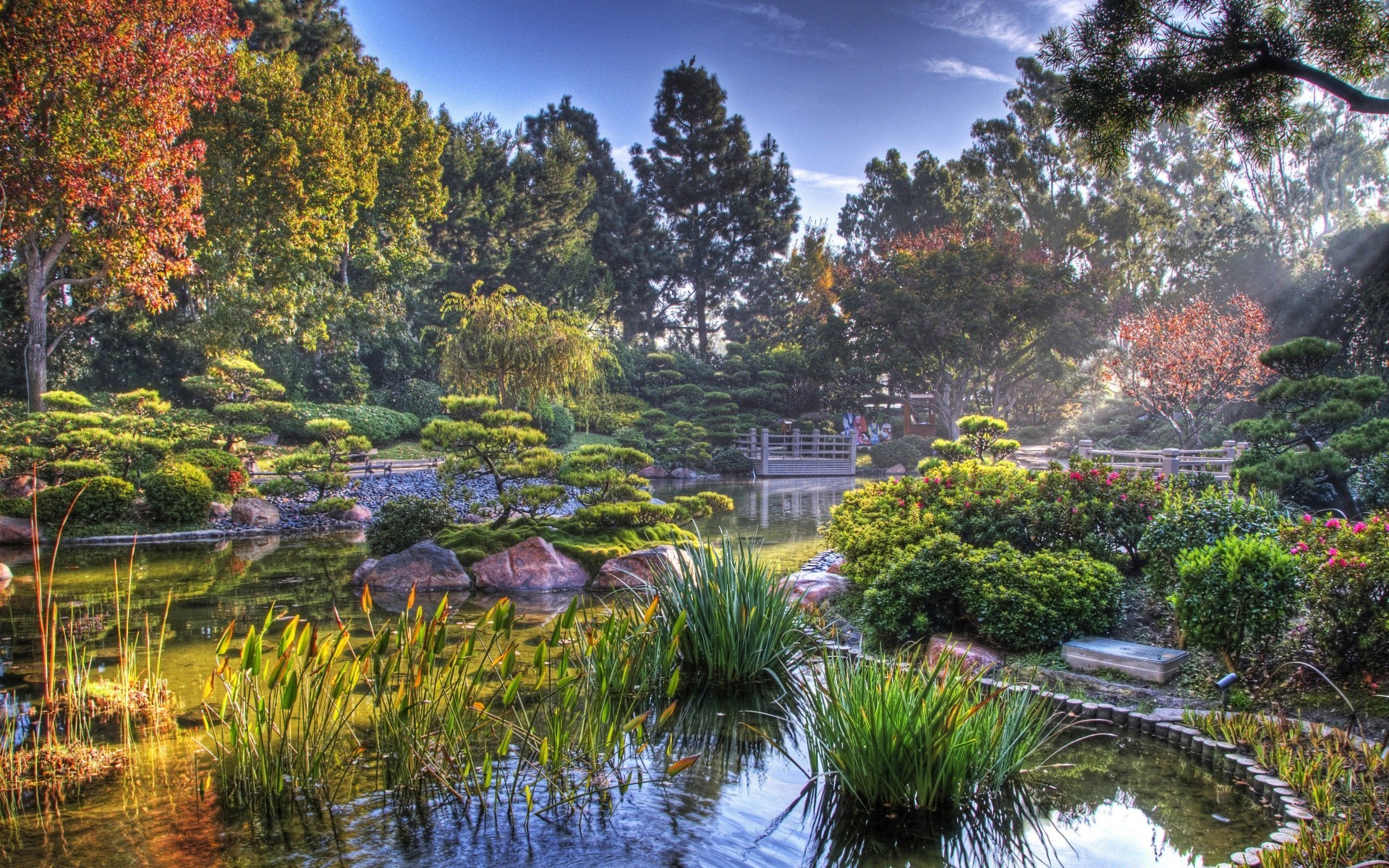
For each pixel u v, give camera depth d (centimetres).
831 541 1012
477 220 4009
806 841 380
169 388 2631
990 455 1650
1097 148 751
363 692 564
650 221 5262
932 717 411
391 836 377
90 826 385
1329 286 2509
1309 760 445
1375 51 666
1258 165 769
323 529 1507
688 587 651
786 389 3756
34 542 497
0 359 2316
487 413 1344
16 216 1845
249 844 370
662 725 532
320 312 2780
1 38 1702
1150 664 588
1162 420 2980
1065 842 380
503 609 437
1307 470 963
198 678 616
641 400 3706
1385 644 526
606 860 358
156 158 1916
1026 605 649
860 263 3822
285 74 2600
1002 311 3148
